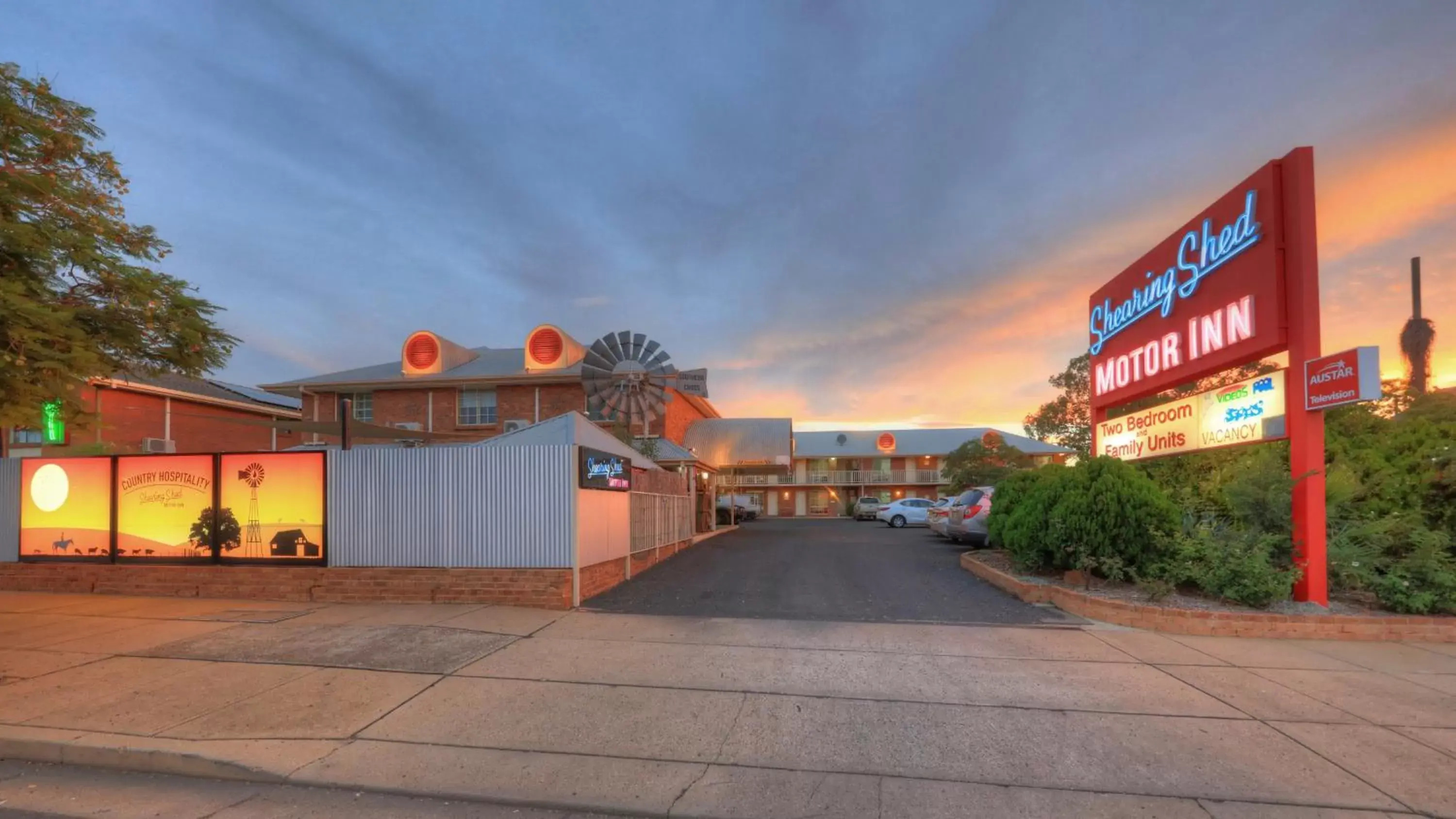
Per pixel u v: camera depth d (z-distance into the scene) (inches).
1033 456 1738.4
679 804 175.2
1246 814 167.5
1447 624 318.0
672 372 1117.7
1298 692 247.3
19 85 315.9
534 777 189.8
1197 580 363.9
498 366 1306.6
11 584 458.9
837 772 190.7
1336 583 367.2
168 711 233.9
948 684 259.3
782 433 1488.7
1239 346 388.5
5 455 821.9
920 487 2340.1
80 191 331.3
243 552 430.6
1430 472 413.7
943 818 167.3
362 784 187.0
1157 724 219.6
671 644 314.5
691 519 786.2
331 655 296.5
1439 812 167.2
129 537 446.9
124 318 337.4
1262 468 376.2
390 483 419.8
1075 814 168.4
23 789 188.9
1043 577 454.6
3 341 270.8
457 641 317.7
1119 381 542.9
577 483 408.2
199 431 1085.8
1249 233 377.1
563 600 396.2
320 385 1248.8
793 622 358.9
